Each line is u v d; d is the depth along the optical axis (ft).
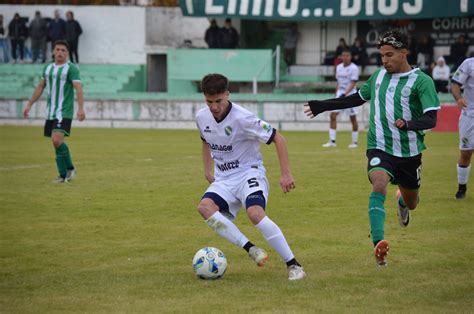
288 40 248.32
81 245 64.44
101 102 234.99
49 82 102.53
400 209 65.05
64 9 261.24
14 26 255.09
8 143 165.89
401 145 56.85
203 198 54.29
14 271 55.16
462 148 87.92
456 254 60.95
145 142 172.96
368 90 58.75
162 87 269.64
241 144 54.08
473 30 238.07
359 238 67.56
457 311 45.03
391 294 48.80
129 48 261.44
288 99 224.33
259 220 52.39
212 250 53.26
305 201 88.12
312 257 60.03
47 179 106.32
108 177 108.68
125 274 54.24
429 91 55.93
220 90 51.75
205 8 241.35
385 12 232.32
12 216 78.33
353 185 100.63
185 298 47.78
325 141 178.29
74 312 44.73
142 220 76.28
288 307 45.68
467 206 84.48
